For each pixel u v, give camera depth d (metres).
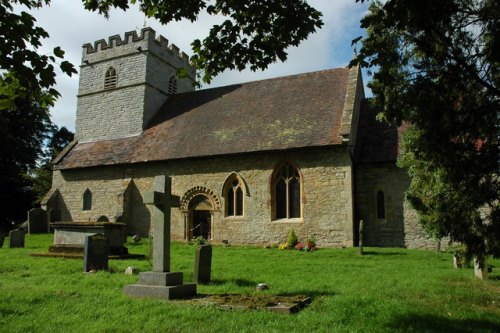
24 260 14.02
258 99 26.98
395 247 20.72
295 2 7.11
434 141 6.94
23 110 38.59
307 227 21.48
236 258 15.88
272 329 5.58
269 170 22.72
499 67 6.71
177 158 24.72
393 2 5.84
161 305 6.96
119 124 30.05
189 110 29.05
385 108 7.36
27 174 39.59
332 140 21.27
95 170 27.95
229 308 6.86
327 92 25.11
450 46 6.82
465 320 6.31
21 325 5.74
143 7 7.57
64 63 5.73
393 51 6.86
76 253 15.47
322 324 5.89
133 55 30.53
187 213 24.44
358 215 21.81
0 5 5.35
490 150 6.82
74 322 5.96
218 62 7.66
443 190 7.91
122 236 16.52
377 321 6.09
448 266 13.45
